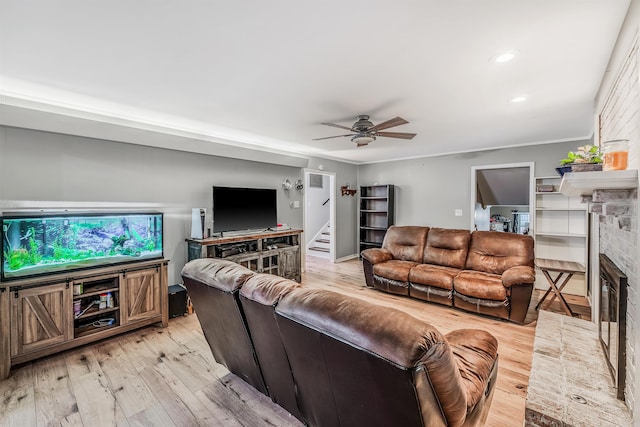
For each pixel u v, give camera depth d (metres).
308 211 7.72
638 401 1.49
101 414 1.97
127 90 2.62
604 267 2.28
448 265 4.24
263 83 2.48
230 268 1.89
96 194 3.33
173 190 3.99
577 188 1.87
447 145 5.19
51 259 2.75
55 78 2.37
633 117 1.67
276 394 1.87
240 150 4.54
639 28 1.42
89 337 2.83
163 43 1.86
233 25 1.68
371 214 7.18
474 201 5.68
